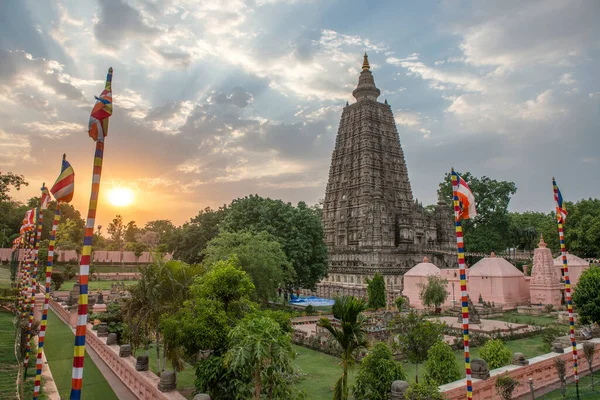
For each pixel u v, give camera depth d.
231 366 17.88
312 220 73.69
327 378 30.36
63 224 123.62
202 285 23.16
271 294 54.25
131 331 28.92
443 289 65.62
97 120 13.41
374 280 71.75
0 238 101.50
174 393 20.30
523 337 46.62
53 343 37.56
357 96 120.38
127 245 145.88
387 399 20.31
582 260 79.81
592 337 34.66
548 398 22.67
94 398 24.09
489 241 108.00
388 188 114.06
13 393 24.14
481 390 20.83
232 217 71.19
